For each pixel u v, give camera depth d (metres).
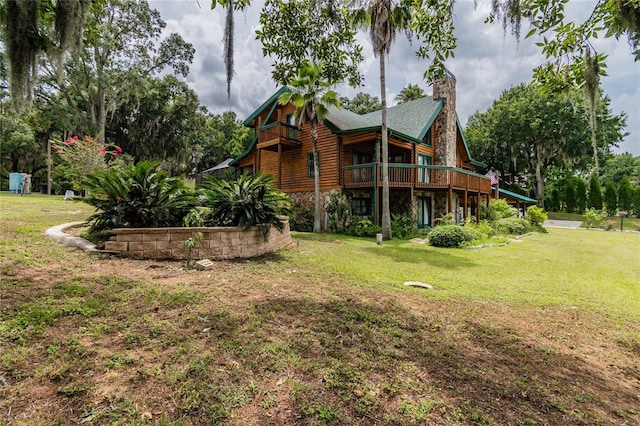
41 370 1.88
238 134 35.09
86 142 12.81
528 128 27.23
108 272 3.80
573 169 29.72
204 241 5.32
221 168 25.84
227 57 4.13
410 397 2.01
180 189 5.61
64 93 18.17
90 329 2.44
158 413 1.67
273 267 5.30
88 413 1.61
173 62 22.00
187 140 27.28
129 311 2.84
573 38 3.75
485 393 2.13
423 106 16.97
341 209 13.50
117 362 2.06
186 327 2.67
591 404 2.10
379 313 3.46
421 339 2.90
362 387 2.08
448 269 6.57
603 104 22.14
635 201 27.03
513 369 2.50
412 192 13.70
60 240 4.93
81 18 3.27
